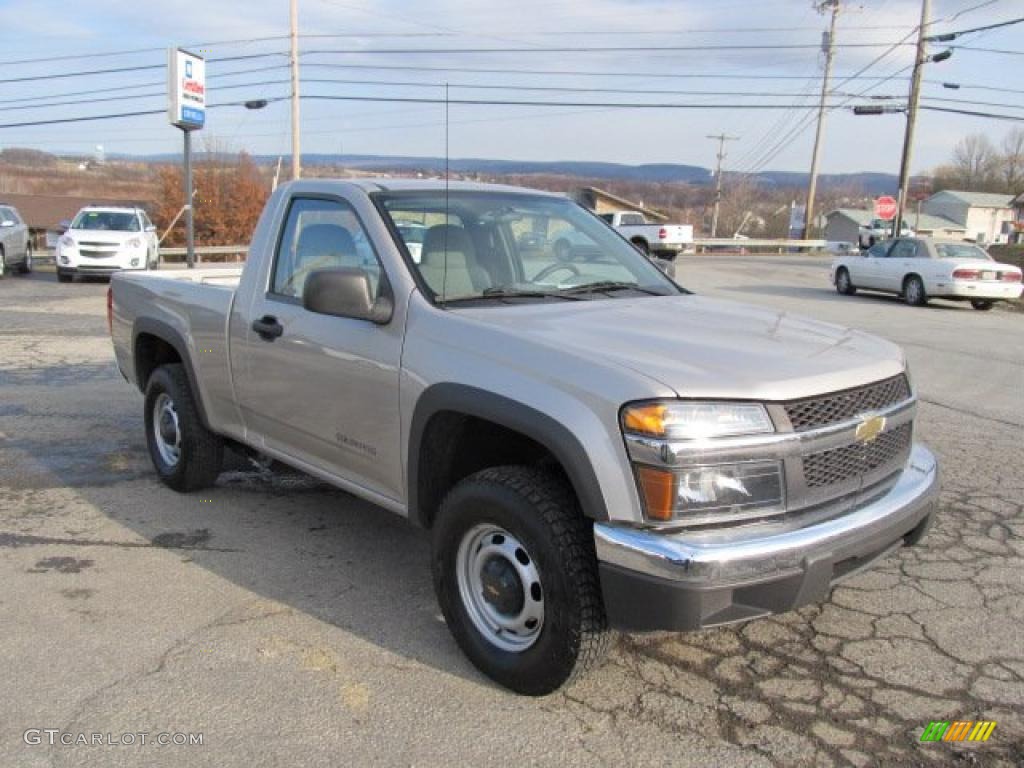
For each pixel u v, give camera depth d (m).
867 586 4.27
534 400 3.06
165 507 5.28
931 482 3.57
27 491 5.55
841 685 3.40
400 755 2.93
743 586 2.82
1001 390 9.25
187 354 5.14
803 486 3.02
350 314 3.64
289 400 4.32
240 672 3.43
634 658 3.58
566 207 4.79
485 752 2.96
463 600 3.45
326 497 5.50
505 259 4.11
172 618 3.86
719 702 3.27
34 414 7.57
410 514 3.71
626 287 4.30
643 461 2.82
